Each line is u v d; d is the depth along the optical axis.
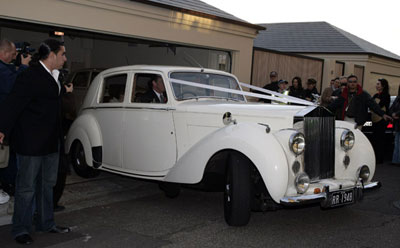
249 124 4.55
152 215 5.04
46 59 3.95
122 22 7.38
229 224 4.61
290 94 10.07
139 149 5.57
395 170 8.55
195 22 8.62
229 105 5.16
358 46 15.97
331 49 16.11
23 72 3.87
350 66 14.98
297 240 4.30
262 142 4.30
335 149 4.98
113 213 5.08
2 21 7.75
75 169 6.71
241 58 10.02
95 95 6.36
